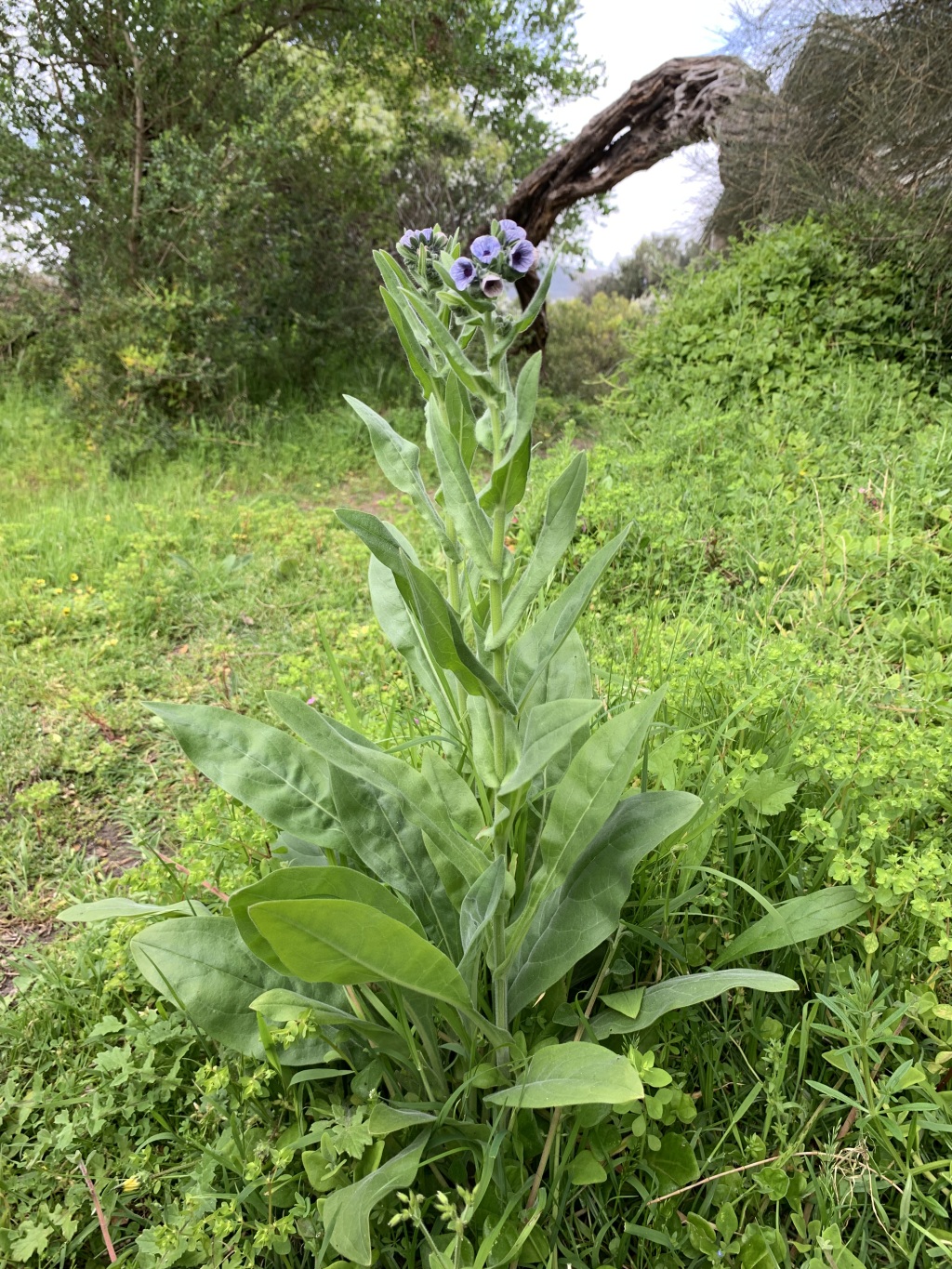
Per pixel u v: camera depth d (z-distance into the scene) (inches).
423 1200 55.4
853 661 110.9
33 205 300.8
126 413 294.7
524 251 49.1
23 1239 59.4
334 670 81.5
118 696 143.6
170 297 293.1
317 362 408.8
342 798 64.0
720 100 355.6
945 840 78.2
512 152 492.1
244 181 313.0
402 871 63.8
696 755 81.6
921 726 93.3
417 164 494.0
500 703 52.6
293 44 396.2
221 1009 64.6
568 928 61.7
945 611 123.0
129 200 304.5
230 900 50.2
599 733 60.6
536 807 72.7
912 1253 52.6
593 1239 56.1
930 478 157.0
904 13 241.8
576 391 510.6
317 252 416.8
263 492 270.5
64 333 330.0
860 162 261.1
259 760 65.8
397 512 232.8
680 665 99.0
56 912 97.5
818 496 153.4
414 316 58.7
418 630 72.4
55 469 273.7
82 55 299.3
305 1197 58.7
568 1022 62.2
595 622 122.8
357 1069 63.2
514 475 51.6
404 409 360.5
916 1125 56.2
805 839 72.9
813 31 267.7
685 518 155.3
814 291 244.8
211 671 145.7
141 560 187.8
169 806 116.0
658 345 258.8
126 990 78.2
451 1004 53.8
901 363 229.6
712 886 71.8
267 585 183.0
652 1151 58.7
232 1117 60.5
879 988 67.4
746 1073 65.1
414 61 413.7
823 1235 51.8
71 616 164.7
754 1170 58.7
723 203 341.4
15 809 115.7
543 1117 61.0
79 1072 73.5
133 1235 62.9
